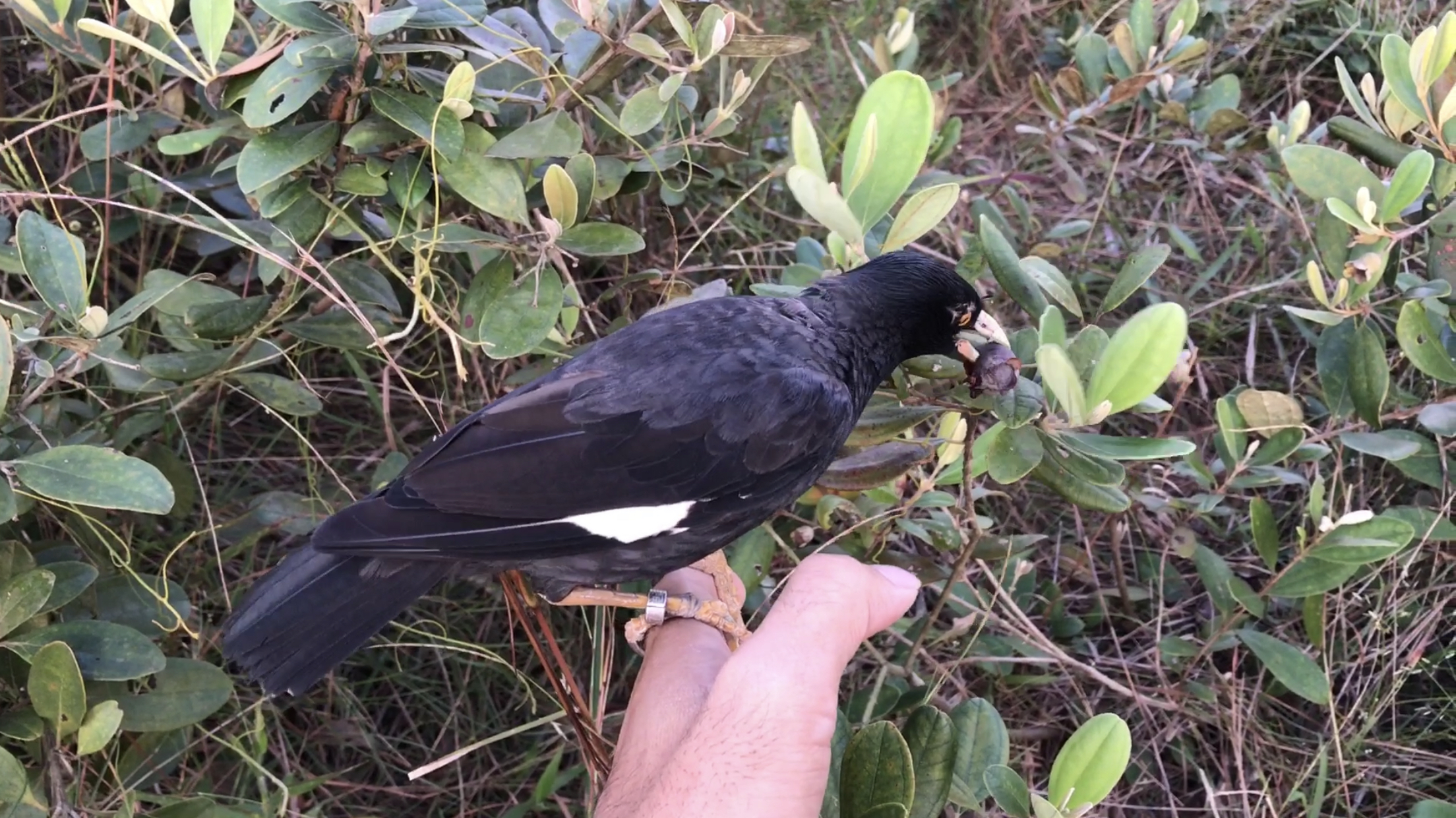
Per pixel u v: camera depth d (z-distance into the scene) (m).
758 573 0.49
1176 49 0.57
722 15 0.42
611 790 0.40
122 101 0.54
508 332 0.44
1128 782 0.53
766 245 0.59
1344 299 0.46
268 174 0.41
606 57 0.43
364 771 0.55
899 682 0.51
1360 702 0.51
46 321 0.42
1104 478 0.39
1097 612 0.58
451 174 0.43
